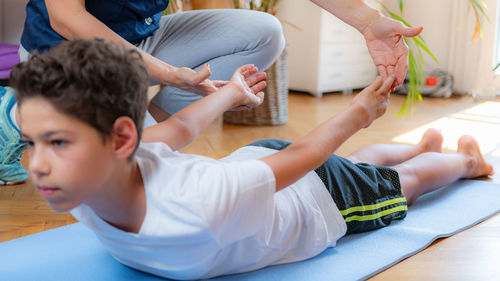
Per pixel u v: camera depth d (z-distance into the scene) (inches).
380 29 47.8
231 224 34.1
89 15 48.3
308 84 147.3
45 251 46.1
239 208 33.6
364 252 46.7
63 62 27.7
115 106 28.7
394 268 44.6
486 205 59.6
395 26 46.8
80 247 47.1
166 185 33.3
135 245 35.9
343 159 49.7
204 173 33.6
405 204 53.6
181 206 32.5
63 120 27.7
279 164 35.8
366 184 49.7
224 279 41.1
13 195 62.7
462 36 143.0
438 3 148.6
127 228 34.8
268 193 34.9
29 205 59.3
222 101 43.6
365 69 155.0
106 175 29.9
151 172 34.0
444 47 149.3
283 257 44.3
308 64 146.4
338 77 149.0
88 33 47.3
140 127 31.1
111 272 42.2
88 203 32.5
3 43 92.3
